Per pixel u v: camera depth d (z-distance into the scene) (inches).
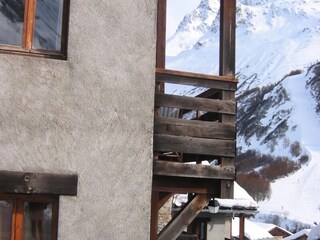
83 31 205.6
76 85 202.4
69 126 200.1
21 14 206.7
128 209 203.5
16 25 205.8
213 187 242.1
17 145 194.4
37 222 198.1
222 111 240.4
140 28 212.4
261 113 7219.5
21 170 193.9
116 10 210.2
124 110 207.2
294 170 5595.5
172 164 230.2
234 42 248.1
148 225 205.0
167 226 236.7
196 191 239.9
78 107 201.9
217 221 773.3
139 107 209.0
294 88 7504.9
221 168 236.7
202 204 240.5
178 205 657.6
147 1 214.4
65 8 209.0
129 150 206.1
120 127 205.9
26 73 197.9
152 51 212.8
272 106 7347.4
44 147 196.9
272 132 6579.7
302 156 5816.9
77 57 203.8
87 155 200.8
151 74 211.8
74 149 199.8
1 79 195.5
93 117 203.2
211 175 234.7
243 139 6801.2
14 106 195.5
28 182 192.9
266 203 5012.3
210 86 241.0
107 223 200.7
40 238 197.6
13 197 196.7
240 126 7145.7
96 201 200.2
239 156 6274.6
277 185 5349.4
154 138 228.7
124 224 202.4
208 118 265.9
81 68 203.6
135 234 203.2
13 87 196.2
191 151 232.8
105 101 205.2
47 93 199.2
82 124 201.6
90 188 200.1
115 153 204.2
